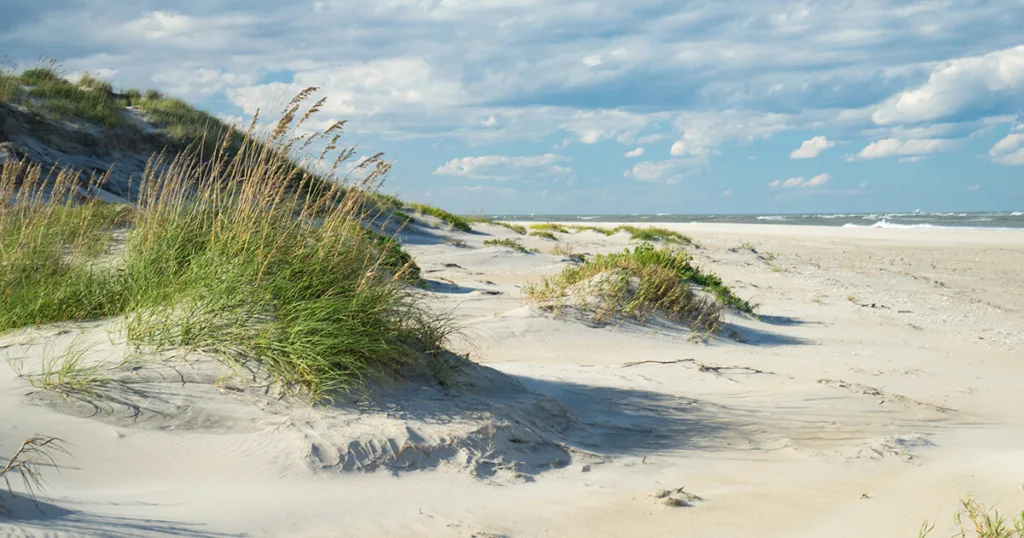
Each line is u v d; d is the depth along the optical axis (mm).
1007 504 4129
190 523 3410
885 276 24844
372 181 6586
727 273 22750
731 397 7273
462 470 4613
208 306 5656
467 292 14266
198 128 22391
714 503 4344
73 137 19500
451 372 6215
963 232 49906
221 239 6340
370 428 4793
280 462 4301
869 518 4070
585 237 32062
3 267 7031
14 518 3064
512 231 30625
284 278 5938
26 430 4090
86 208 9141
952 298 19688
